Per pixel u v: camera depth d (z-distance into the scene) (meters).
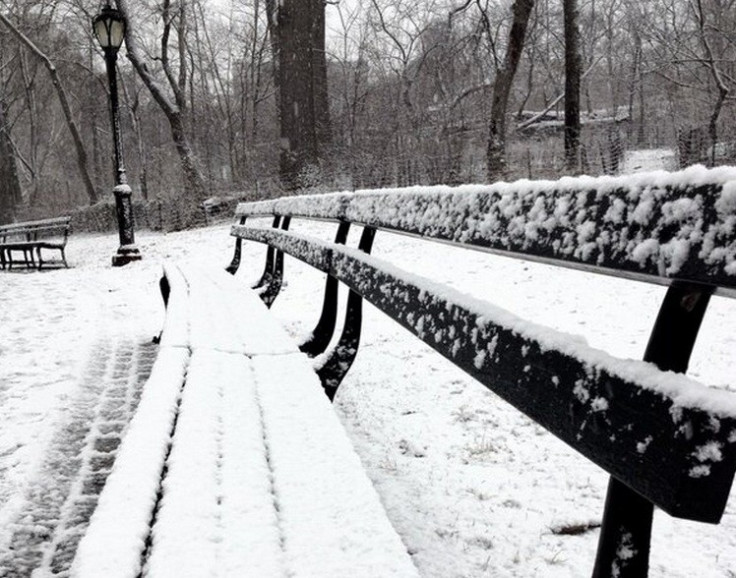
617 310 5.76
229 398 1.97
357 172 19.70
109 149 52.06
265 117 39.88
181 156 21.83
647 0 29.20
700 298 0.90
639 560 1.02
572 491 2.43
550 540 2.09
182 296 3.83
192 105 35.28
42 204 38.50
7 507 2.33
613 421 0.92
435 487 2.44
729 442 0.77
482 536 2.10
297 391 2.09
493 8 26.53
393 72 27.75
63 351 4.59
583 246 1.08
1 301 7.04
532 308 6.04
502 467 2.64
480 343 1.38
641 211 0.95
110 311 6.39
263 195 20.52
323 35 23.72
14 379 3.92
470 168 17.64
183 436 1.62
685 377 0.84
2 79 38.38
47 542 2.12
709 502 0.78
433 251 9.73
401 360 4.27
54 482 2.53
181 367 2.28
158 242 16.75
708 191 0.82
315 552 1.15
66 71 40.78
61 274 10.62
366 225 2.50
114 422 3.17
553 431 1.08
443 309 1.61
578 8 19.61
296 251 3.68
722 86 17.84
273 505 1.31
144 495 1.31
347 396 3.54
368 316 5.71
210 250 12.87
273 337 2.84
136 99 35.00
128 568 1.05
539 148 26.11
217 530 1.20
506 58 16.83
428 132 21.52
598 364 0.98
